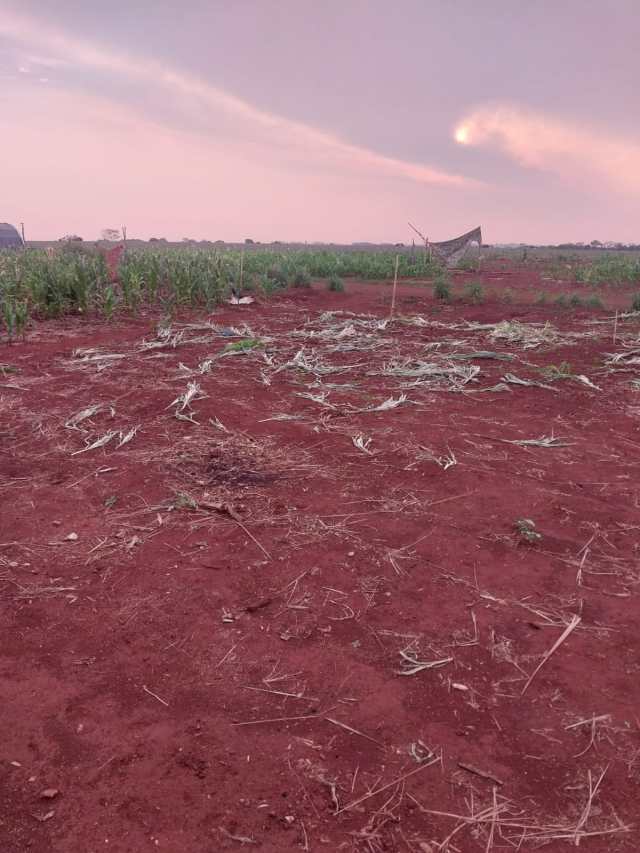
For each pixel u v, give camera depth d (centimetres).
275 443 581
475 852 208
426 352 997
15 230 4050
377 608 340
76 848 206
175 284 1513
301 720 263
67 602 340
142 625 322
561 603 347
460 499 471
